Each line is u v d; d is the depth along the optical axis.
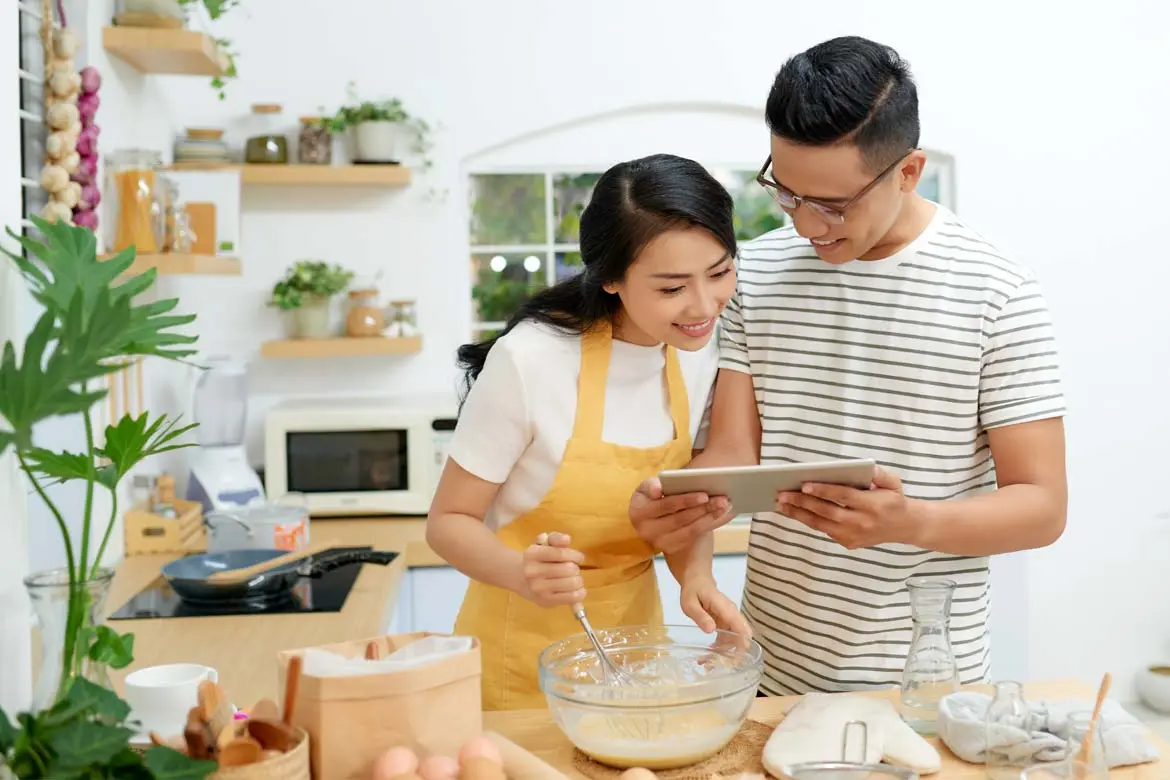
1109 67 3.76
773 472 1.47
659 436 1.79
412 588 3.10
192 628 2.29
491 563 1.64
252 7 3.55
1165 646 3.94
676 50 3.68
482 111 3.65
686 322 1.58
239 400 3.31
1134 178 3.80
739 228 3.84
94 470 1.17
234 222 3.10
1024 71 3.74
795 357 1.81
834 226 1.58
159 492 3.15
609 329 1.73
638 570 1.82
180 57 2.90
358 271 3.65
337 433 3.38
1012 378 1.66
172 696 1.34
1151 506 3.90
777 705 1.54
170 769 1.04
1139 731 1.34
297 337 3.54
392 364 3.68
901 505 1.52
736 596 3.20
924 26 3.72
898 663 1.75
